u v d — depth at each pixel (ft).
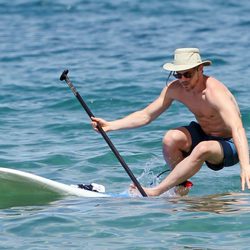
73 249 87.81
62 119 159.53
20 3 329.31
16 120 159.94
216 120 111.55
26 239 91.35
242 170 104.88
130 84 186.19
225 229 93.09
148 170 126.41
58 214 99.86
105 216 98.68
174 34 259.39
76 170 126.82
